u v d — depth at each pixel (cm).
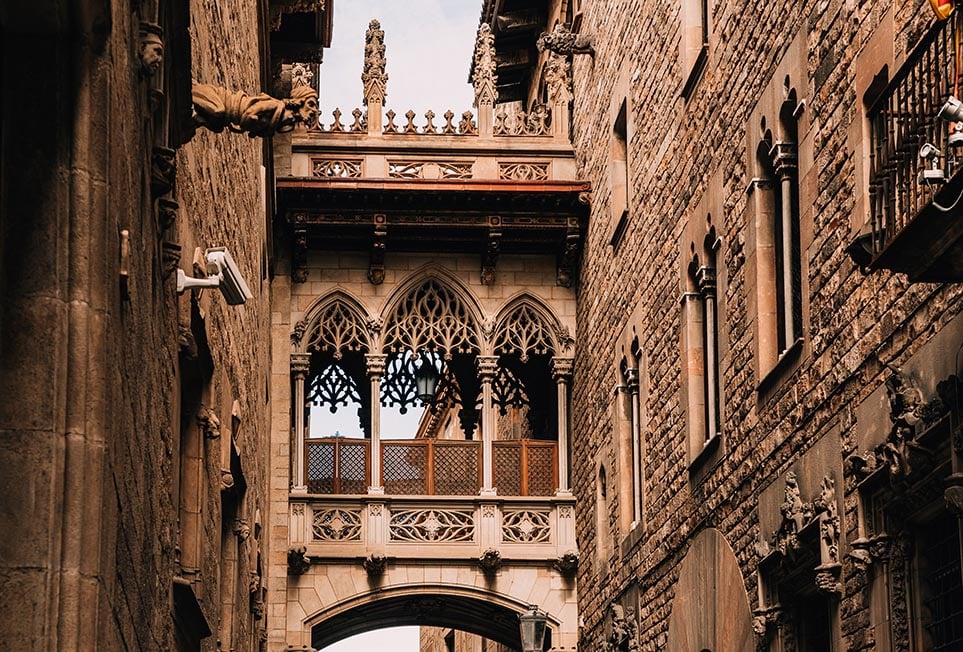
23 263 700
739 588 1964
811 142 1706
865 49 1514
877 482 1431
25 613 671
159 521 1076
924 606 1377
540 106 3766
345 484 3173
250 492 2112
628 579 2717
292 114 1160
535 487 3253
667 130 2484
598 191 3067
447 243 3256
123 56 782
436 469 3206
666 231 2480
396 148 3253
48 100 707
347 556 3114
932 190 1090
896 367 1378
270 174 2798
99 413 703
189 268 1225
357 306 3222
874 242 1233
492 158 3300
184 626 1301
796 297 1845
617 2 2925
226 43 1661
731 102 2075
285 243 3203
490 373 3234
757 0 1947
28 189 704
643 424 2653
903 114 1194
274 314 3183
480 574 3167
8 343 694
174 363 1175
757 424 1922
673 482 2411
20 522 679
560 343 3275
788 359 1781
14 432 687
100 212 716
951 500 1155
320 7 2889
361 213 3162
